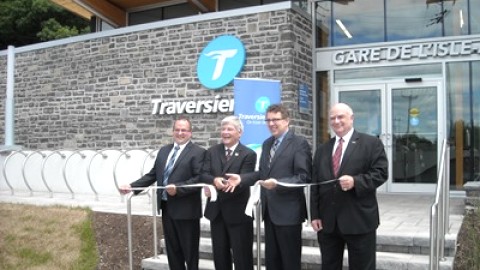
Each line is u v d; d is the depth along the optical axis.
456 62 11.39
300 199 5.07
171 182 5.62
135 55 12.83
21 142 14.86
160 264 6.70
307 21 12.08
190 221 5.64
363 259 4.59
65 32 28.72
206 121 11.78
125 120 12.91
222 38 11.69
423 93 11.65
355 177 4.44
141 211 8.73
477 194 7.41
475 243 5.95
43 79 14.45
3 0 29.80
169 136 12.28
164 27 12.43
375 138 4.64
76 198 10.72
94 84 13.48
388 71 11.95
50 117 14.27
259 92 9.32
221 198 5.35
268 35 11.27
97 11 15.24
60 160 11.76
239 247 5.34
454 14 11.62
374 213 4.61
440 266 5.47
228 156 5.40
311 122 12.11
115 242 7.68
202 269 6.37
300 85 11.50
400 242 6.13
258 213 5.34
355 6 12.45
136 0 15.28
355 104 12.20
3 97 15.58
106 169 11.07
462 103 11.33
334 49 12.36
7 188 12.38
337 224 4.63
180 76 12.17
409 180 11.70
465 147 11.27
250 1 14.25
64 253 7.59
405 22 12.03
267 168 5.09
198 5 14.41
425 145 11.59
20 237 8.06
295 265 5.03
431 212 4.99
